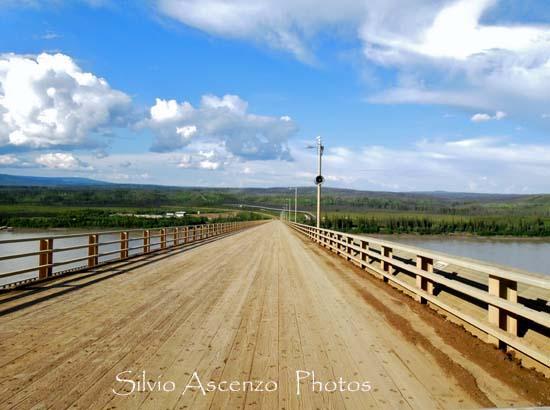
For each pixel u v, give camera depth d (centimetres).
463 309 701
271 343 612
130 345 595
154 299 915
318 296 969
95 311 798
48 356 546
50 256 1162
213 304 872
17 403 414
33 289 1014
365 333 665
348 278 1259
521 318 560
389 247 1108
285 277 1268
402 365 525
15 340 612
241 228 5772
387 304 880
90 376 482
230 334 655
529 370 505
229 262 1664
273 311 814
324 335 654
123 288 1043
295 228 5441
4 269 1914
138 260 1698
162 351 571
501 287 570
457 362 534
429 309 830
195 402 421
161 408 407
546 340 504
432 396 438
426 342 616
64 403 415
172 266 1508
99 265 1459
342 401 426
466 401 427
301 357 554
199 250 2239
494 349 574
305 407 412
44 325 695
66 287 1047
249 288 1067
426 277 828
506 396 438
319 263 1662
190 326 699
